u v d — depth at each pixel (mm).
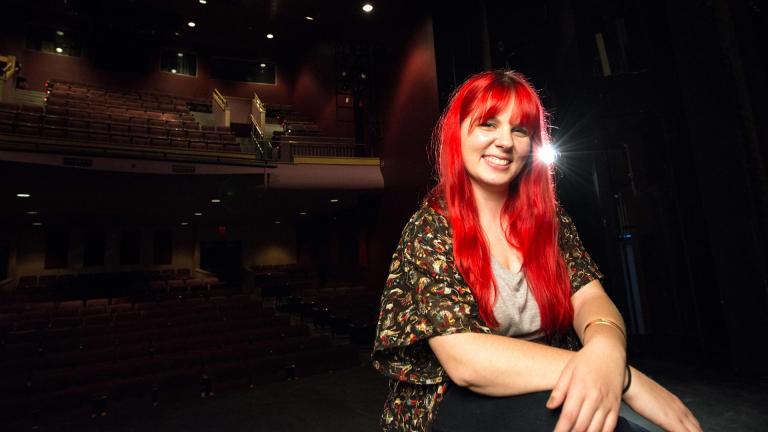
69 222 13172
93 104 11766
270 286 12625
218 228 16469
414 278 595
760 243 3150
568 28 4824
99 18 11938
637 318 4492
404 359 601
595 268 725
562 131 5016
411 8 9406
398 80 10047
